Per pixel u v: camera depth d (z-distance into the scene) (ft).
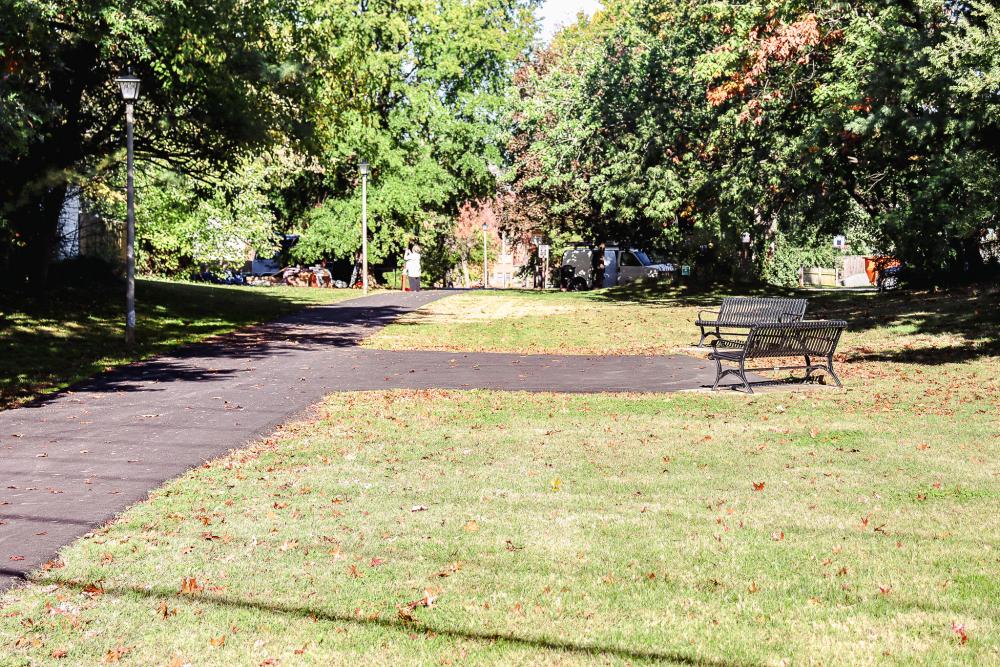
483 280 306.96
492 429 35.50
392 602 17.10
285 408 40.16
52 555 19.92
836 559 19.35
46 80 69.82
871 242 106.63
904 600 17.01
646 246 173.78
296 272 172.86
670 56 113.80
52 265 93.15
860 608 16.67
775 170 99.19
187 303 89.30
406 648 15.06
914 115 66.64
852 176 103.30
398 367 56.08
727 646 15.06
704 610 16.63
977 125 57.36
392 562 19.34
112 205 120.26
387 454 30.73
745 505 23.76
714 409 40.22
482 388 47.60
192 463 29.30
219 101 74.64
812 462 28.89
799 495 24.76
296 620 16.25
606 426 35.99
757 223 122.83
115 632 15.80
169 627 15.98
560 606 16.83
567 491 25.43
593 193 125.08
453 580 18.21
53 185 76.74
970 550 19.76
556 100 125.49
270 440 33.17
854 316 83.66
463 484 26.30
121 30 58.80
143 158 86.38
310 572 18.78
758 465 28.55
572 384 49.39
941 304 84.33
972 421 35.88
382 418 38.04
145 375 50.21
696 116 111.24
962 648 14.85
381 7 144.77
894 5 61.11
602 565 19.08
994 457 29.25
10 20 52.60
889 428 34.53
